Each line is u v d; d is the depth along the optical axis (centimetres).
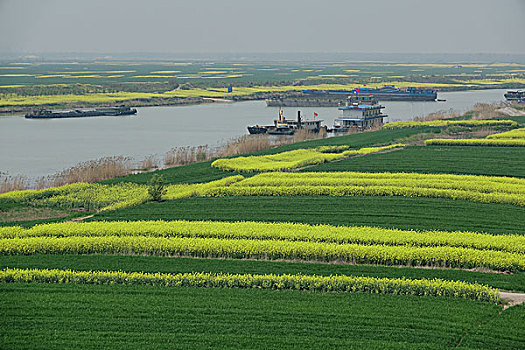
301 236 11794
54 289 9544
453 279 9981
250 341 7888
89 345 7794
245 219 13450
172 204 15025
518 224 12838
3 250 11369
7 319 8462
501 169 18012
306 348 7731
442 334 8056
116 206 14962
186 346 7775
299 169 18888
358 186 15888
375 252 10812
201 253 11300
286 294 9388
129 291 9475
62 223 12925
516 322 8362
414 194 15312
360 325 8325
